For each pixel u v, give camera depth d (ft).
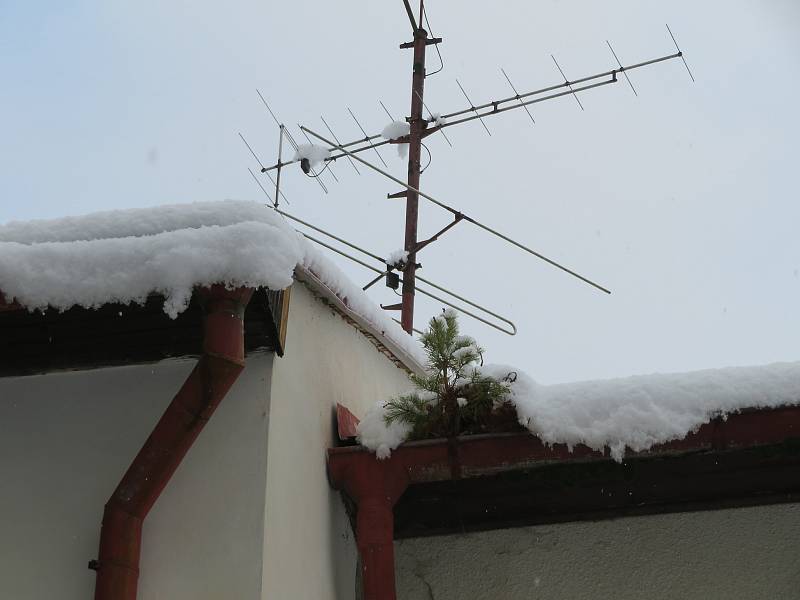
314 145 22.86
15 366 13.46
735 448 14.12
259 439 12.87
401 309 25.94
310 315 15.60
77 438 13.07
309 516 14.02
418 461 14.80
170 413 12.05
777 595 14.88
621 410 14.11
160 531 12.43
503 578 15.66
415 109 28.68
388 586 14.40
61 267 11.66
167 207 12.42
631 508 15.74
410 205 27.45
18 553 12.47
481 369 14.90
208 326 11.93
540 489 15.31
